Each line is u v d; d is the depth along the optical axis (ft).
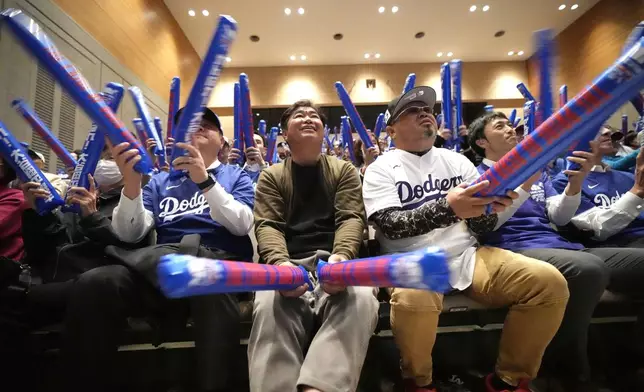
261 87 24.09
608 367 4.09
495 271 3.56
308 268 3.82
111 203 4.80
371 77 24.07
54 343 3.73
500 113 5.29
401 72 24.09
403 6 18.33
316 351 2.93
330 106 24.29
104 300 3.26
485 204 2.60
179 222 4.36
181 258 2.14
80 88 2.77
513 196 2.51
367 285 2.51
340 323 3.08
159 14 17.42
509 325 3.50
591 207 5.41
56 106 10.80
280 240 3.86
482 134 5.28
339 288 3.12
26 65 9.66
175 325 3.76
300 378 2.78
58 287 3.64
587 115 1.86
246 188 4.75
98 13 12.97
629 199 4.65
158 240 4.42
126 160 3.54
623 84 1.69
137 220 3.99
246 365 3.75
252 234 4.98
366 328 3.13
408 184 4.35
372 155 6.18
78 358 3.16
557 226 5.05
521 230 4.58
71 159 4.42
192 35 20.38
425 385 3.41
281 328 3.13
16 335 3.57
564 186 5.39
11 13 2.49
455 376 3.86
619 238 5.02
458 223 4.13
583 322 3.63
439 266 1.99
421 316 3.27
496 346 4.09
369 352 4.00
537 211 4.82
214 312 3.41
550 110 2.62
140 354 3.81
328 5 18.17
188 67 20.44
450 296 4.02
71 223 4.59
